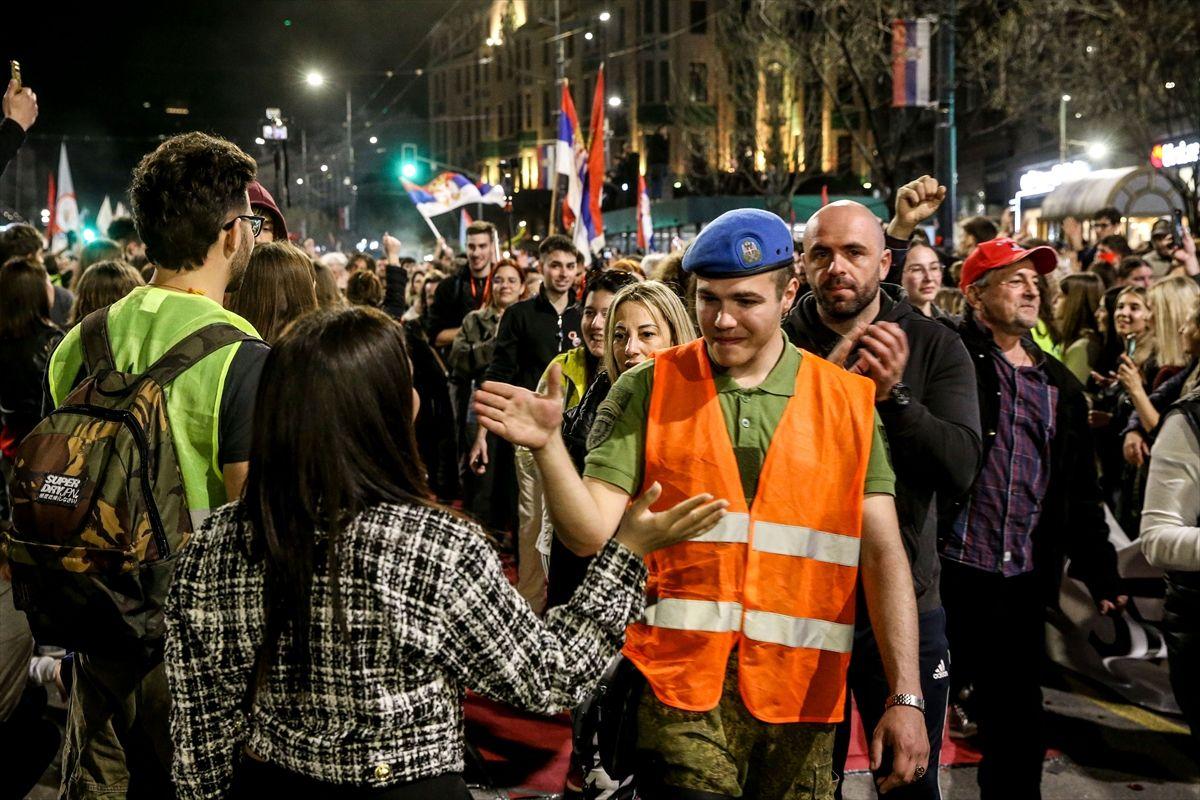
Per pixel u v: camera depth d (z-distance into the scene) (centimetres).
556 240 694
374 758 200
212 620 211
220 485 284
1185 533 356
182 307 292
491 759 491
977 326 420
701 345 270
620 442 267
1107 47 2566
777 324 263
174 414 279
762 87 4206
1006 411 408
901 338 274
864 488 264
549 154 3067
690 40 5772
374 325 210
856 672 327
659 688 257
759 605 256
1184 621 367
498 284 836
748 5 3778
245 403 282
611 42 6256
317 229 6006
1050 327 661
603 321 501
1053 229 2611
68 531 265
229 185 301
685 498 259
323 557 202
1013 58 2828
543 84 7138
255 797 207
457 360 855
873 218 331
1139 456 584
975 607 400
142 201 300
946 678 334
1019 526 404
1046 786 470
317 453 202
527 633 210
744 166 4369
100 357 292
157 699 282
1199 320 480
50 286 580
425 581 201
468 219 1823
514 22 7469
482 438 727
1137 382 585
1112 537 580
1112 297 734
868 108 2181
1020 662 402
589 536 241
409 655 201
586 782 307
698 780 256
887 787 262
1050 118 3559
